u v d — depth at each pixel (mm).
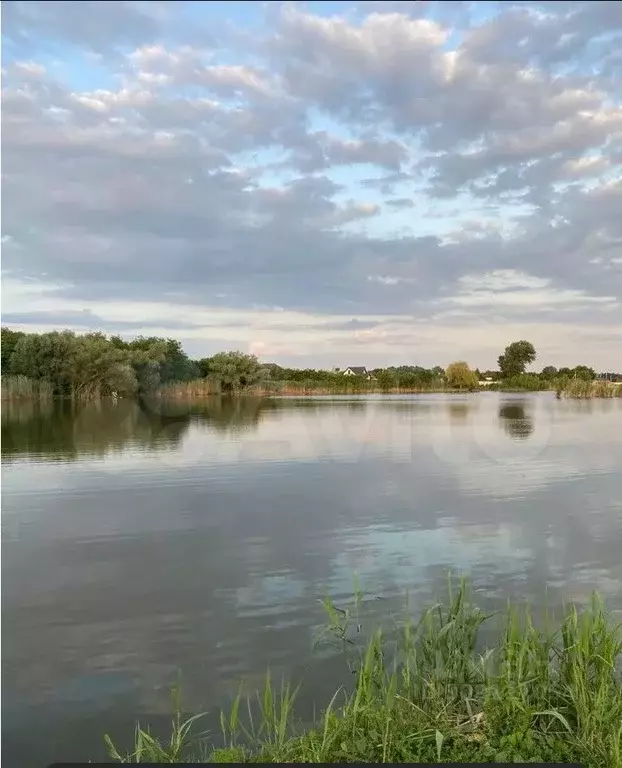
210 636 6543
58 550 9906
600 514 12227
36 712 5137
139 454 20781
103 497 13969
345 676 5633
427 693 4809
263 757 4262
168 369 60094
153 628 6793
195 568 8898
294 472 17281
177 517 12047
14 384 46469
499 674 4902
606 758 3979
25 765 4398
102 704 5281
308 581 8328
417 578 8414
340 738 4359
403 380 70875
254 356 64000
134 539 10531
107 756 4520
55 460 19484
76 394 49250
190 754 4512
